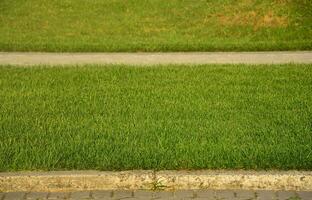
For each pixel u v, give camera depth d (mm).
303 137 8656
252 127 9234
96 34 22828
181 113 10141
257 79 13180
